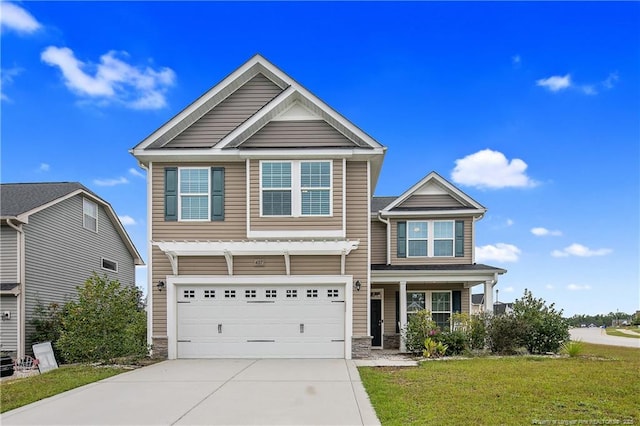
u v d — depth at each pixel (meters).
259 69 13.42
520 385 7.94
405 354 14.11
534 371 9.42
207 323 12.39
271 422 5.97
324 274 12.41
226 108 13.43
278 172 12.55
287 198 12.47
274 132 12.91
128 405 6.96
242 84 13.53
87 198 19.09
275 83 13.52
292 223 12.39
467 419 5.87
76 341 11.45
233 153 12.49
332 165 12.52
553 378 8.60
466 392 7.43
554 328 13.27
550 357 12.11
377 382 8.52
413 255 17.55
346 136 12.88
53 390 8.11
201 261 12.50
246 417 6.21
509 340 13.21
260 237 12.34
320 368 10.40
